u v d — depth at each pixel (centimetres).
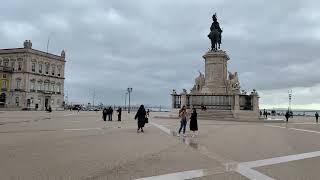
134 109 11606
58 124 2870
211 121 3978
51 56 10231
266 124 3772
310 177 913
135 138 1819
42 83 9900
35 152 1227
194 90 5328
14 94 9394
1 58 9712
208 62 5166
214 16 5312
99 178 848
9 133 1939
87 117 4556
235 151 1394
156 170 965
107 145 1479
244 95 4947
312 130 2850
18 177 833
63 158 1113
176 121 3841
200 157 1218
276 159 1204
